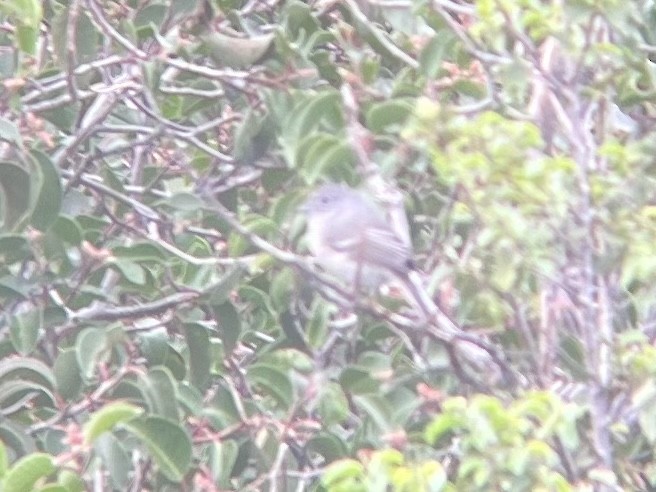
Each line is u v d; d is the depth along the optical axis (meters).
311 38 11.63
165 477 9.71
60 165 12.07
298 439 10.75
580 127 9.01
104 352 10.28
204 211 12.30
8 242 10.38
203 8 11.34
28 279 11.09
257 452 10.13
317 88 12.27
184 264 11.84
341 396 10.18
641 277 8.62
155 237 12.01
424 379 10.34
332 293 10.68
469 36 9.98
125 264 11.04
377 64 11.54
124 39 11.47
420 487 7.25
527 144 8.42
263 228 10.99
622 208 8.64
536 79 9.50
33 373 10.18
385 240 10.46
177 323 11.08
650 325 9.52
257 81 11.12
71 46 11.29
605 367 8.72
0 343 10.88
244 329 12.09
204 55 12.38
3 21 12.25
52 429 10.28
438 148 8.50
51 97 12.41
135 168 13.24
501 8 8.91
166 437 9.07
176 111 12.69
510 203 8.91
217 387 10.95
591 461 8.79
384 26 12.93
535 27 8.94
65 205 12.16
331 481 7.66
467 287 9.31
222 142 13.44
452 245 10.97
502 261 8.62
